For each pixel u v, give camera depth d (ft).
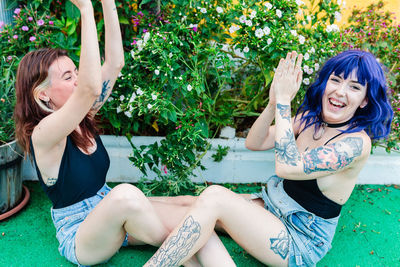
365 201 8.93
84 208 6.21
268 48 7.98
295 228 6.12
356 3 10.30
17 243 7.13
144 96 7.90
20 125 5.65
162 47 7.63
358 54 5.62
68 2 8.45
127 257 6.88
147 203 5.77
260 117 6.86
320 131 6.27
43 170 5.74
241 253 7.10
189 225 5.60
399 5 10.22
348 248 7.32
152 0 8.71
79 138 5.86
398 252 7.22
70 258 6.23
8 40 8.28
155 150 8.36
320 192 6.00
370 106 5.77
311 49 8.05
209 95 9.07
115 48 6.43
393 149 9.62
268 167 9.45
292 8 8.21
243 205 5.89
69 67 5.66
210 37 8.43
